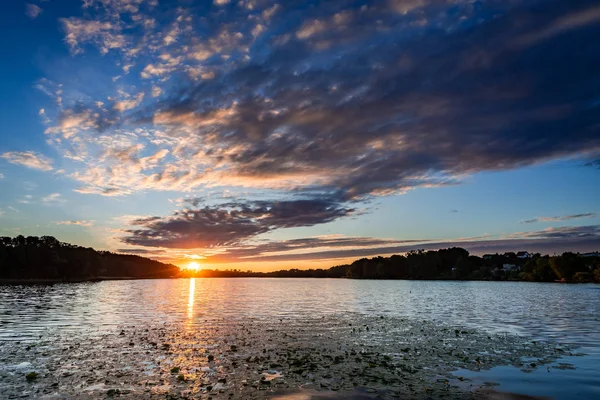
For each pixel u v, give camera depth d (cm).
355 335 3462
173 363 2358
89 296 9831
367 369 2228
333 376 2077
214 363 2362
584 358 2538
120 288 16050
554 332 3691
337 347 2891
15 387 1859
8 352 2656
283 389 1850
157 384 1922
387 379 2022
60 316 4978
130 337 3316
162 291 13625
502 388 1883
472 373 2156
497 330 3828
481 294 11869
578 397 1759
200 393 1786
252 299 9125
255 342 3088
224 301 8319
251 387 1877
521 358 2531
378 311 5962
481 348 2869
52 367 2247
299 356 2569
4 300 7950
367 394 1786
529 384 1948
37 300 8056
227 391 1816
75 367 2250
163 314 5347
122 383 1933
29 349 2769
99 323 4272
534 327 4069
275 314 5403
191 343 3030
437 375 2109
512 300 8788
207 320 4619
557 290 14250
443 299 9300
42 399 1697
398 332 3653
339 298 9681
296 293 12600
